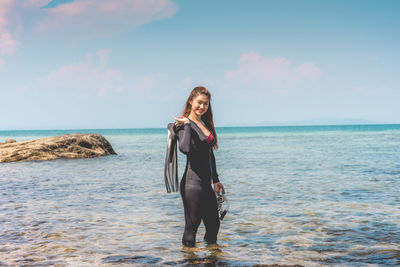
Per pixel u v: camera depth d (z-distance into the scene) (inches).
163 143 1697.8
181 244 182.4
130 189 370.9
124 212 259.8
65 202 299.4
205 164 171.6
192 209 171.3
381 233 196.7
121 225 221.9
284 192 335.6
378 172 480.1
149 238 193.9
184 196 171.9
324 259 157.3
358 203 279.7
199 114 171.8
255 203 284.8
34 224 224.7
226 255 164.2
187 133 161.0
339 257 159.6
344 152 888.3
